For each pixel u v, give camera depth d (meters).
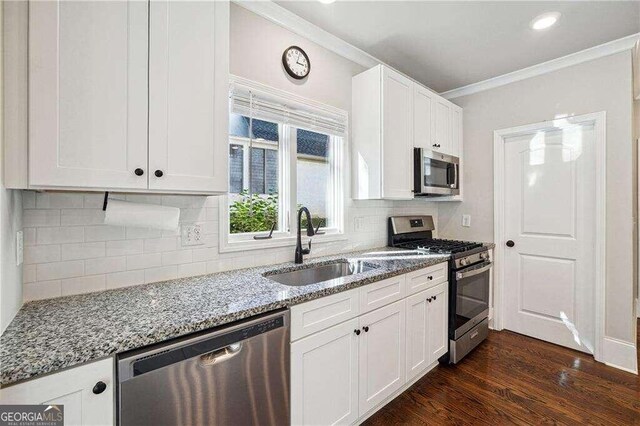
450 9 1.88
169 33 1.22
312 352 1.36
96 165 1.05
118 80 1.10
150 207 1.29
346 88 2.38
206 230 1.65
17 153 0.93
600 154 2.33
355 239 2.48
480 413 1.77
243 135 1.90
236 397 1.10
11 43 0.93
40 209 1.19
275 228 2.07
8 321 0.95
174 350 0.96
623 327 2.24
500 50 2.38
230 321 1.08
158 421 0.93
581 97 2.43
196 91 1.29
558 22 2.01
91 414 0.83
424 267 2.05
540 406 1.82
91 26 1.04
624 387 2.00
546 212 2.68
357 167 2.37
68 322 0.98
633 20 1.97
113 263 1.36
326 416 1.43
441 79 2.92
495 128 2.92
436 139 2.72
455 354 2.28
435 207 3.37
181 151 1.25
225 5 1.39
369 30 2.11
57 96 0.98
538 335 2.73
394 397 1.90
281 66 1.96
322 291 1.38
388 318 1.77
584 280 2.47
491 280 2.94
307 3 1.83
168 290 1.35
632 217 2.21
